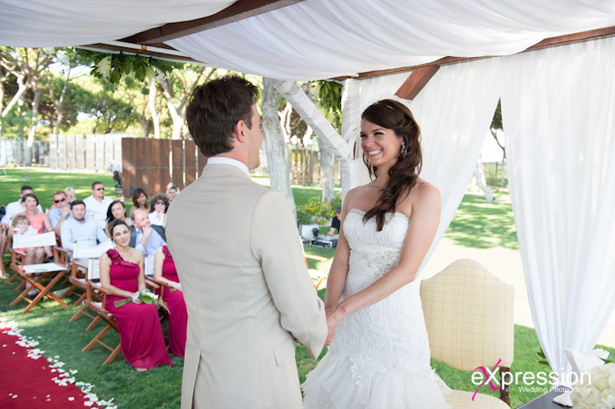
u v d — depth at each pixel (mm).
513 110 3561
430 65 3969
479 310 2781
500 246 10133
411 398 2143
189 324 1700
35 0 2469
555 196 3389
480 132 3807
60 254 6891
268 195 1551
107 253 4758
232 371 1566
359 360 2225
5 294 6398
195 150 16438
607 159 3141
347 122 4785
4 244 7195
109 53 4238
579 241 3250
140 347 4305
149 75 4363
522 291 6859
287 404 1616
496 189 23016
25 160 28172
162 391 3883
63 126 35812
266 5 2604
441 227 3967
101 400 3703
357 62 3383
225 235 1538
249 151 1681
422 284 2943
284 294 1541
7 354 4527
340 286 2402
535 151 3455
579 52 3271
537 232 3430
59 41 3121
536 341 4941
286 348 1645
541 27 2447
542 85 3424
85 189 17828
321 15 2842
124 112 34656
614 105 3107
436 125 4020
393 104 2248
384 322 2189
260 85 15266
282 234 1543
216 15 2893
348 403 2203
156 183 15797
